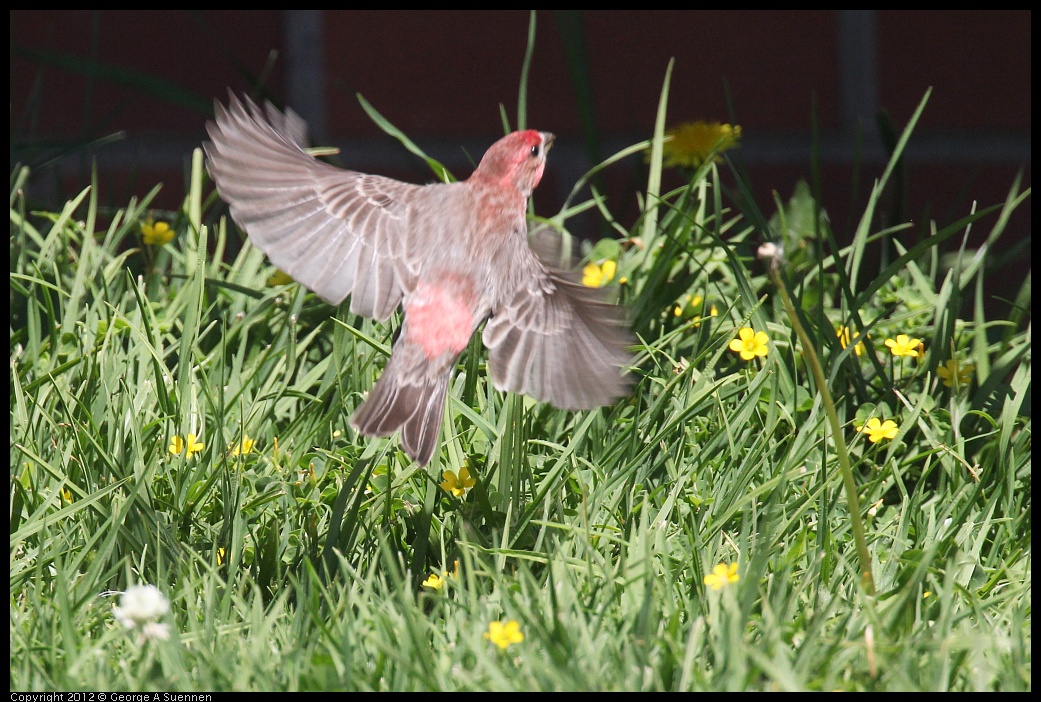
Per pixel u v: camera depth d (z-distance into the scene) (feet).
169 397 20.04
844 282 21.97
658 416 19.83
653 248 25.35
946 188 36.94
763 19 36.65
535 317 16.37
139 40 34.81
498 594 15.65
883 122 28.66
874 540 17.78
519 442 17.76
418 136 35.91
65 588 14.58
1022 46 37.14
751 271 27.12
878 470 19.77
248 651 14.34
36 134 31.24
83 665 13.94
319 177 15.74
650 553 16.21
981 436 19.47
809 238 27.30
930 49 36.96
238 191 15.14
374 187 16.02
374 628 14.79
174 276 24.54
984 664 14.29
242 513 17.33
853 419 20.92
